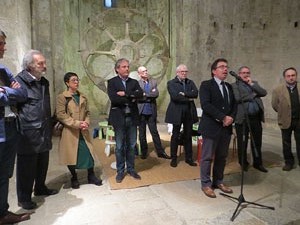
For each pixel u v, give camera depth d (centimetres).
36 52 297
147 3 1014
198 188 369
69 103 355
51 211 307
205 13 797
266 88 763
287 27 714
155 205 321
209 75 818
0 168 265
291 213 299
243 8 771
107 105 939
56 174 421
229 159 488
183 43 833
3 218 276
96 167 451
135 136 396
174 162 454
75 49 944
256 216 293
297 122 424
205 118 341
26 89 293
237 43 791
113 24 966
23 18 522
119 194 350
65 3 840
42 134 307
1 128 246
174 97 438
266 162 473
